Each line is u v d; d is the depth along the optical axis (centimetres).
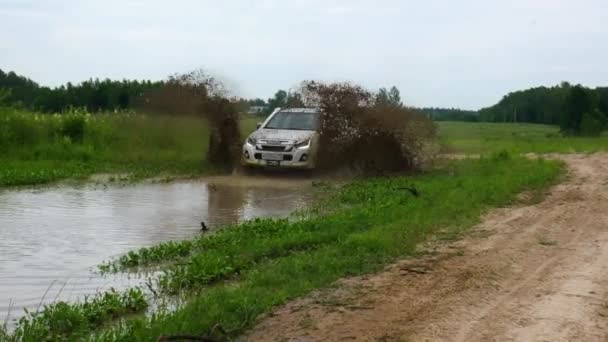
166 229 981
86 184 1448
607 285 678
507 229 954
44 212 1089
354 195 1279
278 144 1631
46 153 1892
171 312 589
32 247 846
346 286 671
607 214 1074
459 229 948
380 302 620
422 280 693
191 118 1862
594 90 5453
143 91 2209
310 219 1010
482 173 1614
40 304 627
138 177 1569
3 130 1919
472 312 594
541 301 625
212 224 1027
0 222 998
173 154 1909
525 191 1323
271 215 1112
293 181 1587
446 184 1379
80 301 637
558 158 2166
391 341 524
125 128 2050
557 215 1066
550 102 6384
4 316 592
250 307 590
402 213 1038
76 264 774
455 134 2464
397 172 1702
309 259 757
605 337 537
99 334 543
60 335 548
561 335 539
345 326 557
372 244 816
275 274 698
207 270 725
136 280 716
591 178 1552
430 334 539
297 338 531
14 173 1489
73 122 2066
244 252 800
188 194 1337
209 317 563
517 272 727
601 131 4997
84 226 984
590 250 830
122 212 1109
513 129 5197
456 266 749
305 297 637
